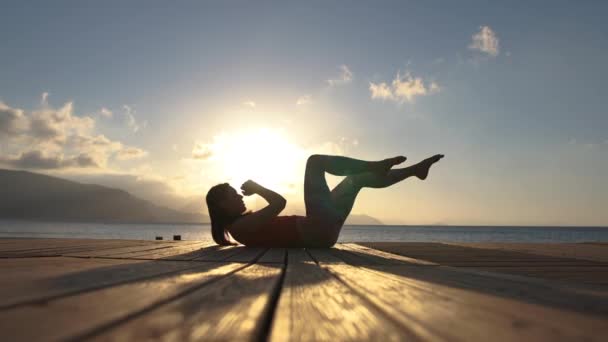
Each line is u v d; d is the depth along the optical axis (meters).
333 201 5.64
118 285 1.70
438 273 2.55
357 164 5.36
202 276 2.09
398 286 1.83
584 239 70.94
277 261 3.36
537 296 1.59
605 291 1.88
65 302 1.28
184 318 1.08
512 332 0.96
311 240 5.45
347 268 2.81
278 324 1.07
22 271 2.25
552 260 4.11
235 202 5.78
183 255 3.87
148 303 1.27
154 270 2.39
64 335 0.86
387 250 5.48
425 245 6.82
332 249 5.36
